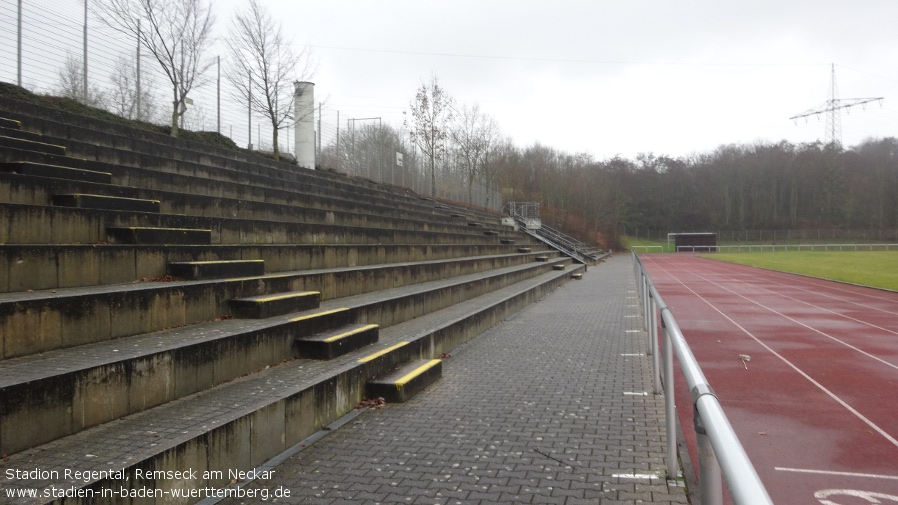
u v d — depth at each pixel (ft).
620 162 415.64
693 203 376.89
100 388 14.23
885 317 53.67
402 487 13.98
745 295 75.72
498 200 202.59
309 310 26.68
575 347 33.53
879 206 325.83
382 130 124.26
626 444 17.31
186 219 28.99
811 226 347.15
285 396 16.65
